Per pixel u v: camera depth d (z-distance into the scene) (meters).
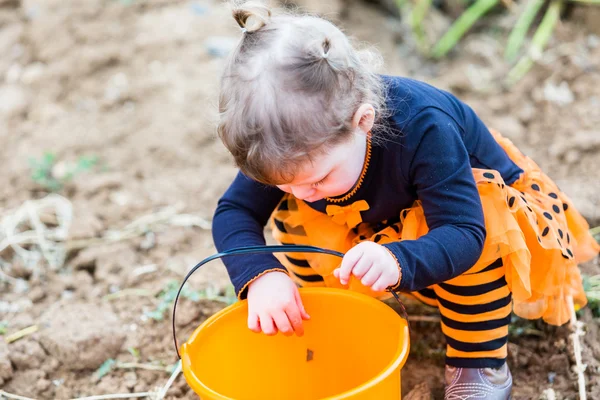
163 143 2.80
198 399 1.82
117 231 2.43
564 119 2.71
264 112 1.35
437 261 1.43
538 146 2.63
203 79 3.04
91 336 1.94
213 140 2.81
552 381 1.78
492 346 1.63
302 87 1.36
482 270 1.57
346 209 1.62
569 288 1.76
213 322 1.53
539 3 3.09
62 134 2.87
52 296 2.20
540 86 2.87
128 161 2.75
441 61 3.15
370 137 1.51
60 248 2.36
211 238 2.38
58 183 2.63
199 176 2.65
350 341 1.63
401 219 1.63
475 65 3.05
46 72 3.12
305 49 1.38
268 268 1.57
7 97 3.03
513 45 3.02
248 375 1.65
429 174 1.49
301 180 1.41
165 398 1.82
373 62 1.58
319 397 1.71
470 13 3.12
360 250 1.40
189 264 2.23
